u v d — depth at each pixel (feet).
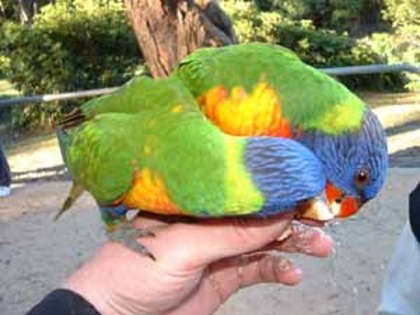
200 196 1.26
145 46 4.69
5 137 10.90
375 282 4.26
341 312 3.97
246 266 1.63
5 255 5.10
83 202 6.08
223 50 1.51
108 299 1.46
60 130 1.62
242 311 4.04
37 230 5.57
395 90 12.50
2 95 12.17
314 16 15.80
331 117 1.42
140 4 4.63
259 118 1.42
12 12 17.20
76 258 4.98
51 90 11.18
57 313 1.42
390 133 8.83
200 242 1.45
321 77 1.46
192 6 4.52
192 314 1.57
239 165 1.25
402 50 12.89
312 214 1.36
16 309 4.29
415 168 6.59
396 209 5.35
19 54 11.11
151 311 1.49
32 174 8.02
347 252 4.66
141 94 1.44
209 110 1.43
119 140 1.37
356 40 13.10
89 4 11.73
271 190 1.24
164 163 1.30
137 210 1.47
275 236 1.38
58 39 11.19
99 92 6.85
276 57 1.47
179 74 1.49
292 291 4.24
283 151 1.26
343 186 1.42
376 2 15.48
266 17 12.50
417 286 1.88
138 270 1.46
